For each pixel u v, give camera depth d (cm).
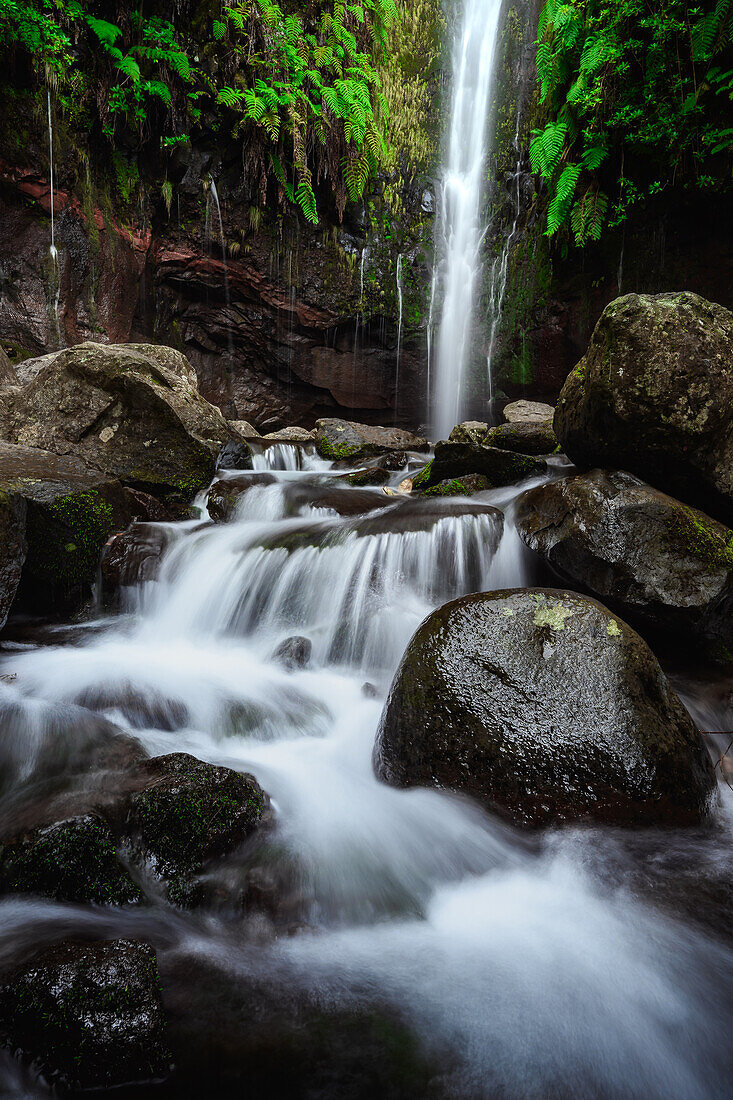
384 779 308
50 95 1030
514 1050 184
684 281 1191
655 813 279
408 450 1018
